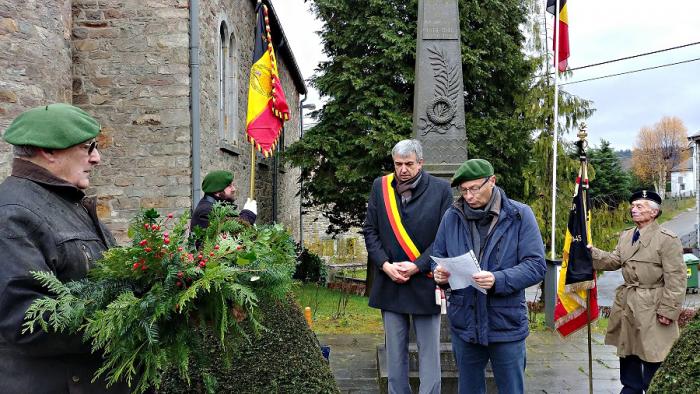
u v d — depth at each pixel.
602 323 8.37
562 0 8.35
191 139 8.03
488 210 3.39
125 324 1.77
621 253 4.61
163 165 7.99
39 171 1.98
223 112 10.66
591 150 25.73
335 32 14.09
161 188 7.99
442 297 4.09
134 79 7.99
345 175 12.98
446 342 4.91
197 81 8.05
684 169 63.03
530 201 12.93
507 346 3.31
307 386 2.85
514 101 13.79
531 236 3.34
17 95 6.63
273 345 2.95
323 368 3.02
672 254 4.22
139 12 7.98
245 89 12.18
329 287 14.52
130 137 8.00
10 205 1.84
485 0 13.59
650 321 4.27
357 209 14.56
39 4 7.02
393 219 4.01
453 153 5.17
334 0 13.73
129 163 7.99
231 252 1.99
